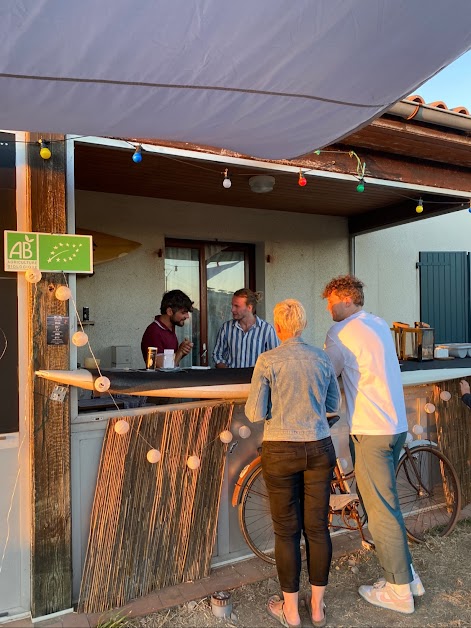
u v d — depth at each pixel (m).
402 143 3.32
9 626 2.35
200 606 2.56
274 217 5.67
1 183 2.37
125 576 2.59
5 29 1.37
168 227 5.05
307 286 5.88
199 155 2.83
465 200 4.59
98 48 1.49
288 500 2.38
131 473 2.61
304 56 1.63
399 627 2.43
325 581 2.41
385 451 2.60
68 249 2.44
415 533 3.37
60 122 2.01
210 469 2.85
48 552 2.42
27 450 2.44
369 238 6.26
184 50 1.54
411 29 1.55
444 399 3.66
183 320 3.79
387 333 2.68
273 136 2.31
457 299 6.75
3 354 2.40
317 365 2.37
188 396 2.58
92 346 4.77
